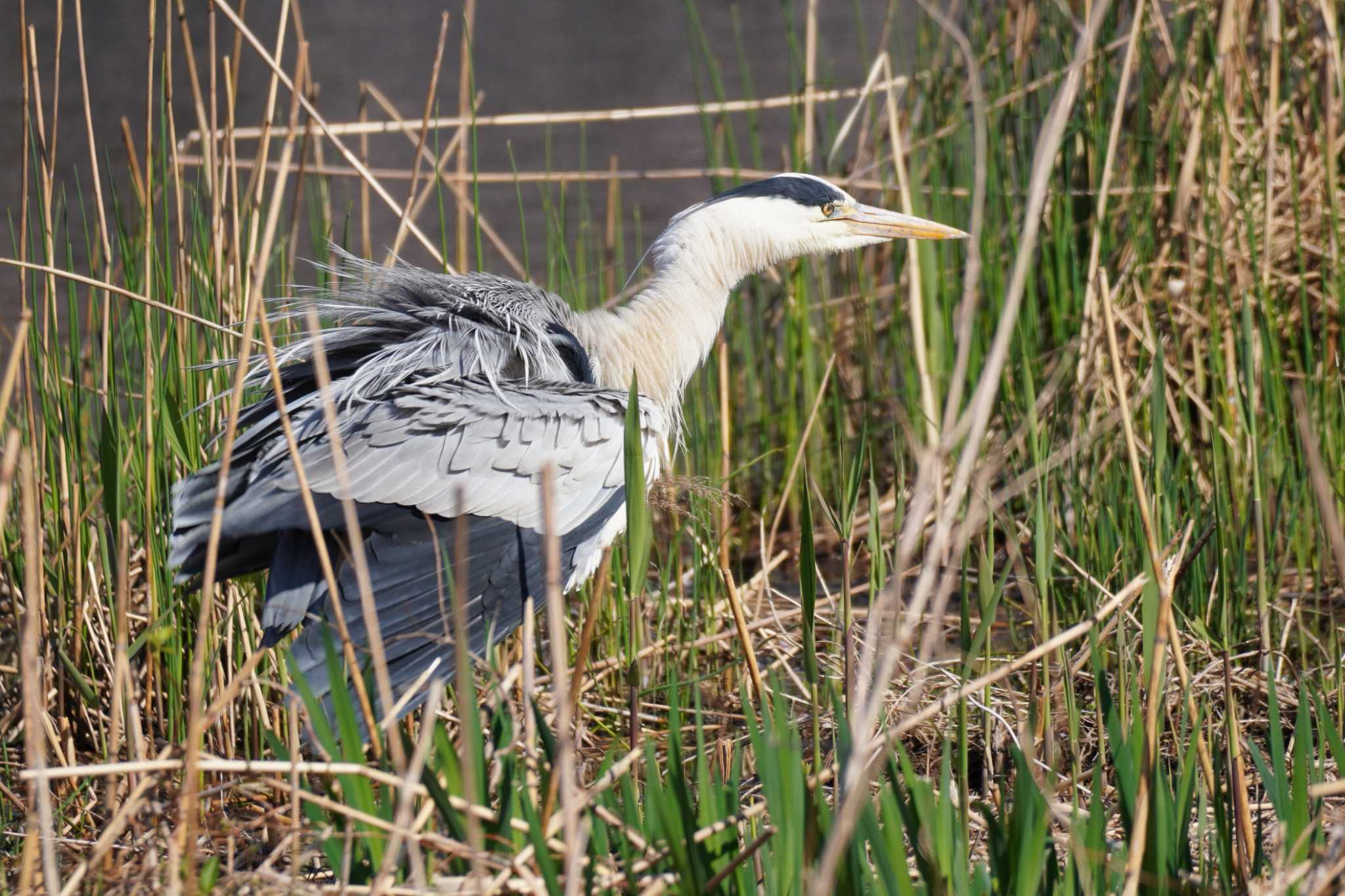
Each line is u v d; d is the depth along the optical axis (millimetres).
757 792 7016
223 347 8367
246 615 8000
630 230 18578
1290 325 11477
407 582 6715
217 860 5332
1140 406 10531
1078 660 8227
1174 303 11453
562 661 4637
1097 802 5254
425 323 7910
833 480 12547
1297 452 10172
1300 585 9398
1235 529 9266
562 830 5379
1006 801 6457
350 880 5492
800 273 12180
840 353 13750
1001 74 12375
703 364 10031
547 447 7230
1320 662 8828
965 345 3900
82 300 15234
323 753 5137
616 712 8414
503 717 5598
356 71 26672
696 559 9062
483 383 7453
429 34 30688
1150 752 5074
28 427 8016
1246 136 11891
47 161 8078
